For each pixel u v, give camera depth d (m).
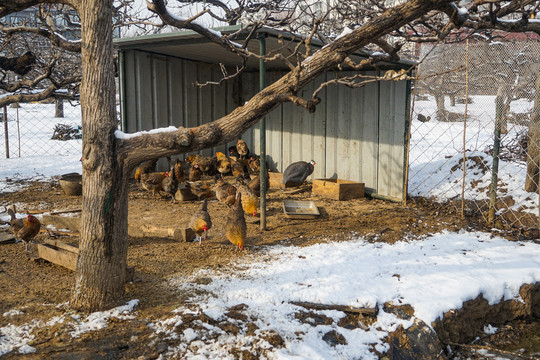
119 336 4.20
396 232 7.77
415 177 10.82
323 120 11.96
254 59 11.21
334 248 6.83
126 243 4.87
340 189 10.44
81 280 4.69
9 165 14.09
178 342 4.14
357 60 9.98
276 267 5.98
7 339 4.10
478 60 8.27
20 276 5.67
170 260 6.27
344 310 4.89
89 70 4.47
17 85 10.70
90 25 4.42
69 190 10.21
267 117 13.39
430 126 18.72
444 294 5.29
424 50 9.08
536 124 8.27
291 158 12.95
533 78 7.91
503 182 9.23
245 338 4.24
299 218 8.64
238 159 13.06
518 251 6.77
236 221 6.57
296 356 4.03
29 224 6.44
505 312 5.70
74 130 22.17
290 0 10.51
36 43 13.77
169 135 4.53
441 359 4.55
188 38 9.31
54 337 4.16
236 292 5.16
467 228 8.04
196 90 13.18
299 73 4.43
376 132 10.71
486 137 16.25
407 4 4.29
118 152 4.60
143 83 11.59
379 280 5.62
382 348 4.44
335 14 11.77
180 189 10.06
